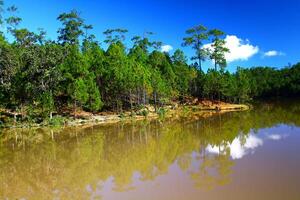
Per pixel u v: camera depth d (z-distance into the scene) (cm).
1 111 5228
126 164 2312
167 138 3422
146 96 6800
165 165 2194
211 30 8344
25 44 5912
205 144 2906
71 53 5597
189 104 7600
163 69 7494
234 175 1786
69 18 7369
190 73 7906
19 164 2473
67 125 4931
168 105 7312
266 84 11188
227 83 7756
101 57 6322
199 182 1714
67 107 5841
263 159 2102
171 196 1532
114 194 1644
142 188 1702
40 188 1834
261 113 5706
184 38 8488
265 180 1645
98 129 4394
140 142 3250
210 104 7606
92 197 1627
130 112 6134
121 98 6581
